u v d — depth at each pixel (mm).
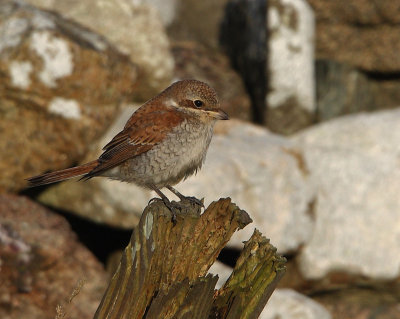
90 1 14578
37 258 11438
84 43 12531
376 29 17734
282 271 5961
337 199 13969
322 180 14141
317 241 13688
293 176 13617
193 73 17234
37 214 12328
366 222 13789
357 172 14164
